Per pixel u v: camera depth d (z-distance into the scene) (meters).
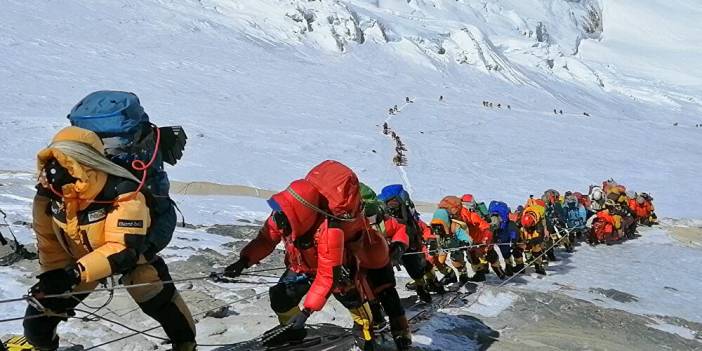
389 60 78.81
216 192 17.81
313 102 50.50
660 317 9.00
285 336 5.43
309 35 78.62
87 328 5.40
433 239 8.78
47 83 38.56
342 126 41.88
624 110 86.88
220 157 25.41
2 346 4.46
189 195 16.25
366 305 5.34
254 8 80.12
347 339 5.79
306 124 40.47
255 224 12.80
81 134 3.69
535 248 11.92
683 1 138.12
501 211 11.02
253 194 18.38
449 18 110.56
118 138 3.87
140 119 3.96
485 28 113.25
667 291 11.47
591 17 132.62
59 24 57.31
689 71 117.00
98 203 3.73
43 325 4.05
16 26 53.28
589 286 11.05
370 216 5.54
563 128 56.19
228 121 36.44
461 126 49.66
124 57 52.47
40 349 4.14
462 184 28.23
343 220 4.78
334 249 4.71
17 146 22.94
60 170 3.66
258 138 31.83
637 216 19.67
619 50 123.62
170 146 4.25
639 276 12.72
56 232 3.89
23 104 32.28
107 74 45.28
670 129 66.25
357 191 4.85
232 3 79.94
